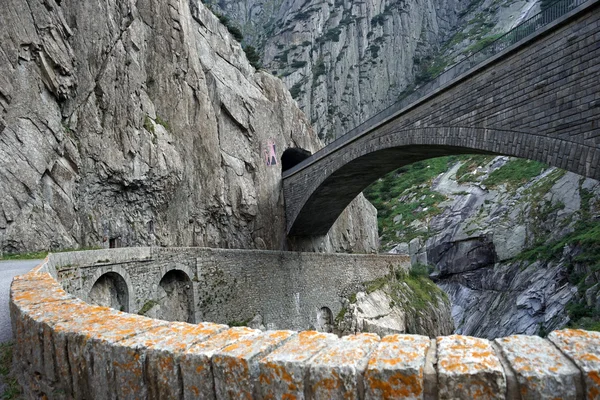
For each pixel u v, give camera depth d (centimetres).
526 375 210
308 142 4656
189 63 2997
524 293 4406
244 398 260
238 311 2433
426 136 2152
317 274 3209
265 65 9662
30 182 1836
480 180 6550
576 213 4712
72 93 2158
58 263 1291
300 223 3872
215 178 3073
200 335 320
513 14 11325
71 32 2156
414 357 239
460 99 1922
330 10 10712
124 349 308
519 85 1614
